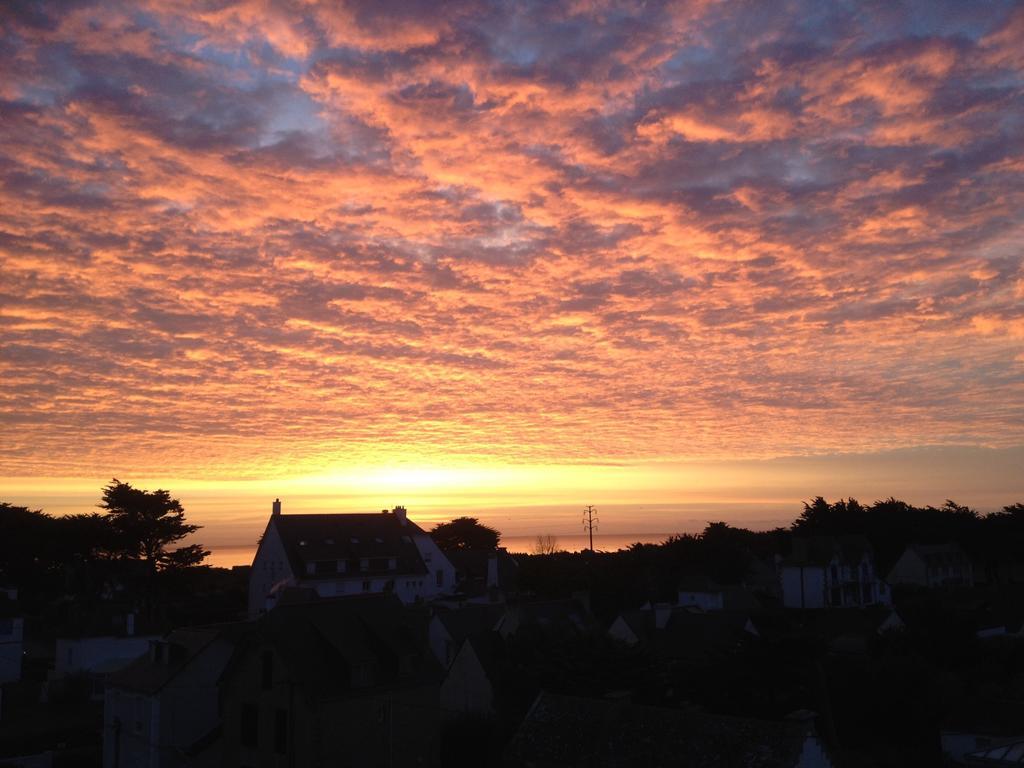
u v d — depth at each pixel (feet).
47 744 149.38
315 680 114.21
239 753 119.24
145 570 274.57
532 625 163.02
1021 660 178.19
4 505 291.79
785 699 135.85
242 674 121.29
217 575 370.73
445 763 129.80
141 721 130.52
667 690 145.79
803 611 282.77
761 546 421.18
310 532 277.64
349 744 113.70
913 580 342.85
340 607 127.13
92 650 192.13
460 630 174.81
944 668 177.99
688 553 328.49
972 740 123.85
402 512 305.12
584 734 87.30
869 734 137.49
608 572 305.32
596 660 144.97
